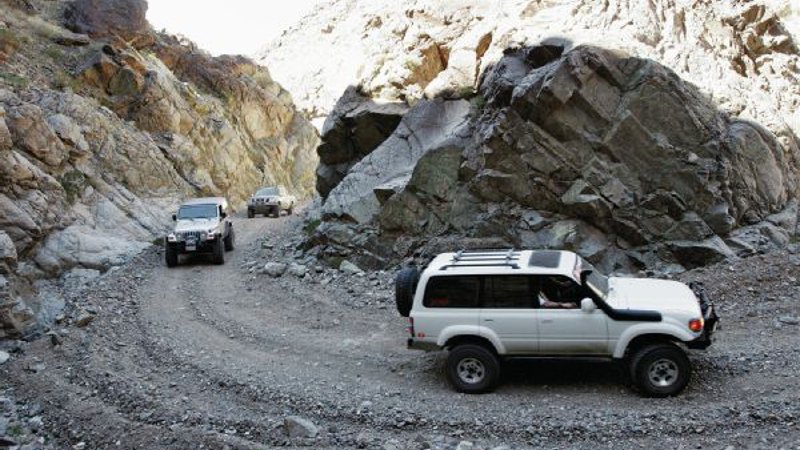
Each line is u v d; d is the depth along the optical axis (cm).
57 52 3372
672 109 1498
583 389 875
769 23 1959
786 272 1273
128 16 3934
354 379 974
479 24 2100
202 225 1958
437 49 2197
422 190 1684
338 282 1595
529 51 1692
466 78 1983
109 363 1109
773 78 1892
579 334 850
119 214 2300
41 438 868
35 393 1010
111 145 2880
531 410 814
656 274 1400
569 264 903
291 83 7094
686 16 1833
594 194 1491
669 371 823
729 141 1528
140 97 3450
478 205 1641
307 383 965
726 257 1388
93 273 1802
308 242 1886
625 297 880
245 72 5128
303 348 1145
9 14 3381
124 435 841
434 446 739
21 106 2183
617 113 1506
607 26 1761
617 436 736
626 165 1505
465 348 886
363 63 2427
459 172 1678
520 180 1568
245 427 830
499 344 875
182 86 4047
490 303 881
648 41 1714
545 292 870
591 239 1487
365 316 1316
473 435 767
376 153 1947
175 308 1456
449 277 899
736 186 1512
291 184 4862
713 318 859
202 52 4994
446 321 891
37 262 1741
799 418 734
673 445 706
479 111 1792
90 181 2402
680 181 1477
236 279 1719
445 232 1655
